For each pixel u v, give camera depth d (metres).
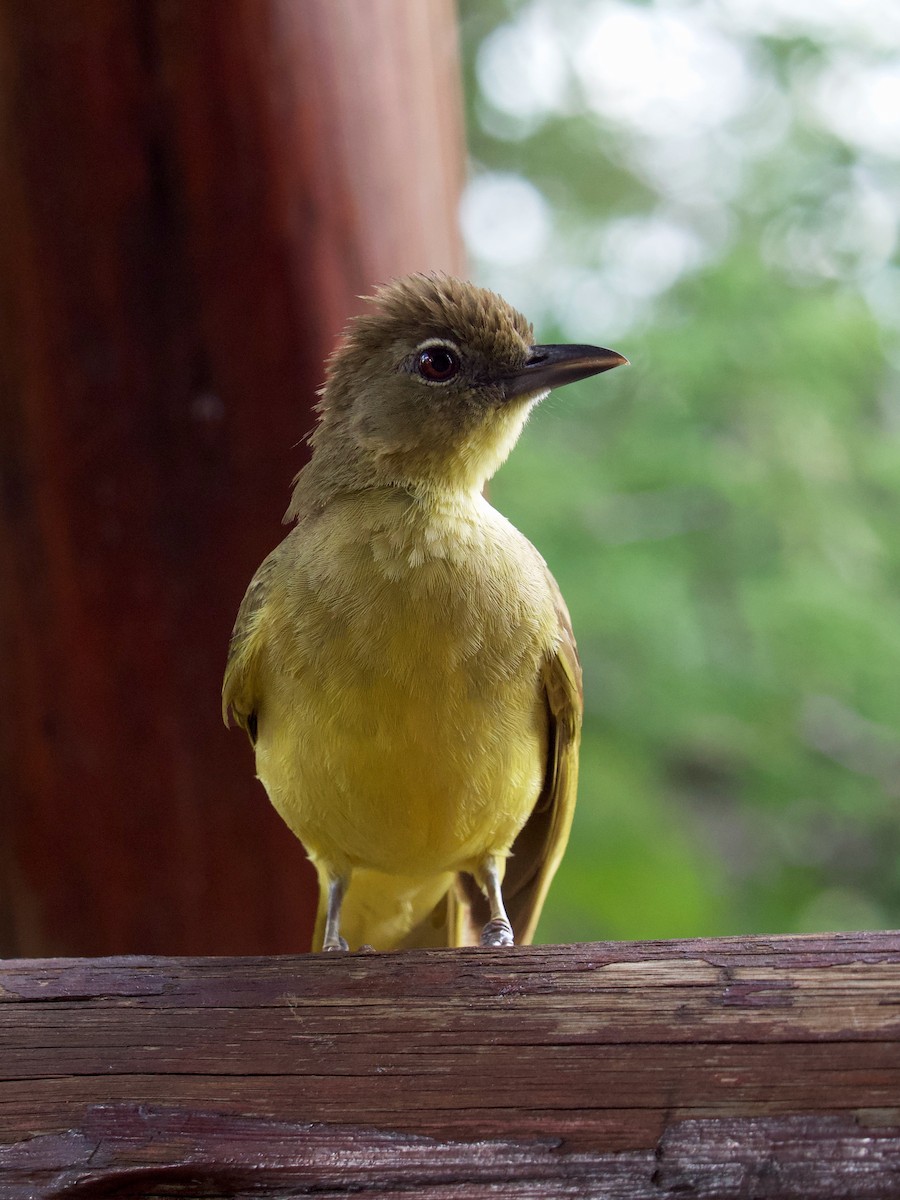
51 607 0.67
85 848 0.68
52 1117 0.54
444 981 0.54
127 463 0.67
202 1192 0.53
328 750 0.60
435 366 0.63
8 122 0.66
